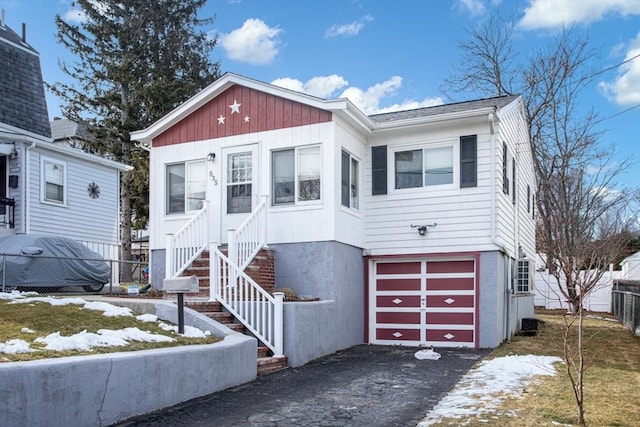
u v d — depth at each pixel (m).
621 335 14.67
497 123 12.70
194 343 8.17
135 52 28.23
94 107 28.08
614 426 5.77
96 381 6.05
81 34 28.16
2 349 6.10
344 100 11.95
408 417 6.48
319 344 11.02
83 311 8.82
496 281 12.49
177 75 29.34
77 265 13.65
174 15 29.50
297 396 7.60
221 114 13.58
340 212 12.46
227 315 10.23
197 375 7.50
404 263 13.65
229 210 13.27
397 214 13.59
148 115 27.22
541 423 5.87
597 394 7.28
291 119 12.71
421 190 13.36
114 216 21.03
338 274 12.26
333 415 6.59
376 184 13.88
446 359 10.80
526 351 11.32
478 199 12.74
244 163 13.24
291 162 12.71
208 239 13.02
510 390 7.55
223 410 6.83
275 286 12.49
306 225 12.34
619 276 28.47
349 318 12.83
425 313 13.33
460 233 12.88
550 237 16.55
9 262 12.23
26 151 16.98
